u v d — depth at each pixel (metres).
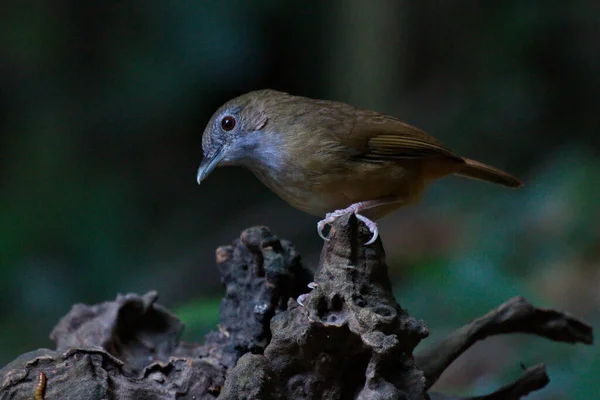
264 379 4.06
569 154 14.09
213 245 15.47
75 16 15.98
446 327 9.65
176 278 14.52
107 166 16.16
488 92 16.09
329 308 4.09
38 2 15.81
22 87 15.87
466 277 10.91
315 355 4.13
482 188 14.10
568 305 10.65
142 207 16.23
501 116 15.76
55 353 4.26
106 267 14.95
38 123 15.84
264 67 17.62
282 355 4.15
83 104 16.16
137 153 16.52
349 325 3.94
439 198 14.30
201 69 16.77
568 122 15.27
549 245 11.84
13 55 15.76
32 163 15.52
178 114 16.86
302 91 18.27
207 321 9.00
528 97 15.63
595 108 15.10
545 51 15.53
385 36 17.80
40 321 13.61
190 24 16.48
